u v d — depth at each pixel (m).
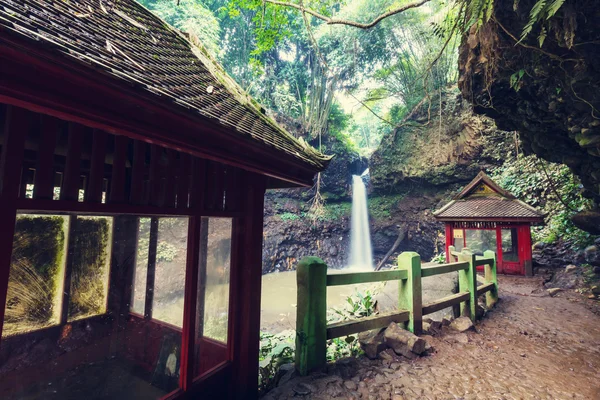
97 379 1.96
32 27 1.16
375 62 15.69
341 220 19.36
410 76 15.23
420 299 3.64
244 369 2.58
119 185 1.77
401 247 17.80
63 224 1.79
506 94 5.36
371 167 18.44
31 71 1.11
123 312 2.13
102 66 1.24
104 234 2.06
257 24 6.55
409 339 3.15
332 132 19.89
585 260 7.45
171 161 2.10
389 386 2.61
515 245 8.21
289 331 4.79
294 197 19.30
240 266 2.67
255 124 2.53
